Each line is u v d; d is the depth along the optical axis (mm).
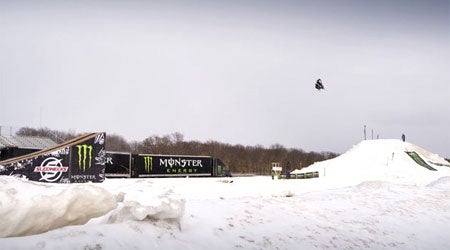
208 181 39469
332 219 11398
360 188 16938
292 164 113312
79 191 7840
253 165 107062
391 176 46781
